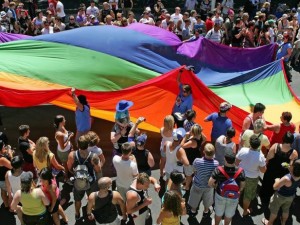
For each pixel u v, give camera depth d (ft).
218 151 25.08
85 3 78.18
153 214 25.45
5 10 57.16
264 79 36.99
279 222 24.91
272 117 32.86
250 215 25.38
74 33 34.58
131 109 31.22
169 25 52.16
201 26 55.36
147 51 34.88
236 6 81.92
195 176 23.30
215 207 21.91
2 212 24.91
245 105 33.88
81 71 31.89
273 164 24.90
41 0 78.64
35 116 37.01
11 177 21.67
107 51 33.53
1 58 31.32
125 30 36.06
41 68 31.12
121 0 67.51
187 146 24.11
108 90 32.14
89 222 24.22
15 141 32.81
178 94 30.99
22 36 40.32
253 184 23.54
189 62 36.96
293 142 25.25
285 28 53.31
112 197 19.21
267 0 73.36
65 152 26.45
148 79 33.53
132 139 25.49
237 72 39.04
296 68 53.93
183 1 83.15
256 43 53.83
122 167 21.95
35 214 19.88
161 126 31.78
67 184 27.48
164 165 27.81
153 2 74.59
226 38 53.62
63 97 30.30
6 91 28.19
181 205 18.69
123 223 23.89
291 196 22.12
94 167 22.50
